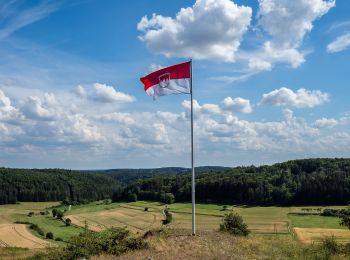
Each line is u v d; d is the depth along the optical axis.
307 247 23.75
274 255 20.61
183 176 184.62
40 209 171.62
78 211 158.62
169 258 18.42
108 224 118.00
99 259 19.28
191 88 26.12
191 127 25.91
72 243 22.19
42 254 25.02
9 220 134.62
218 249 20.84
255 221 94.81
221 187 144.12
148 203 166.12
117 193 196.25
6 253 32.50
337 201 121.19
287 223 90.06
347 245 24.64
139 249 21.52
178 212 122.75
